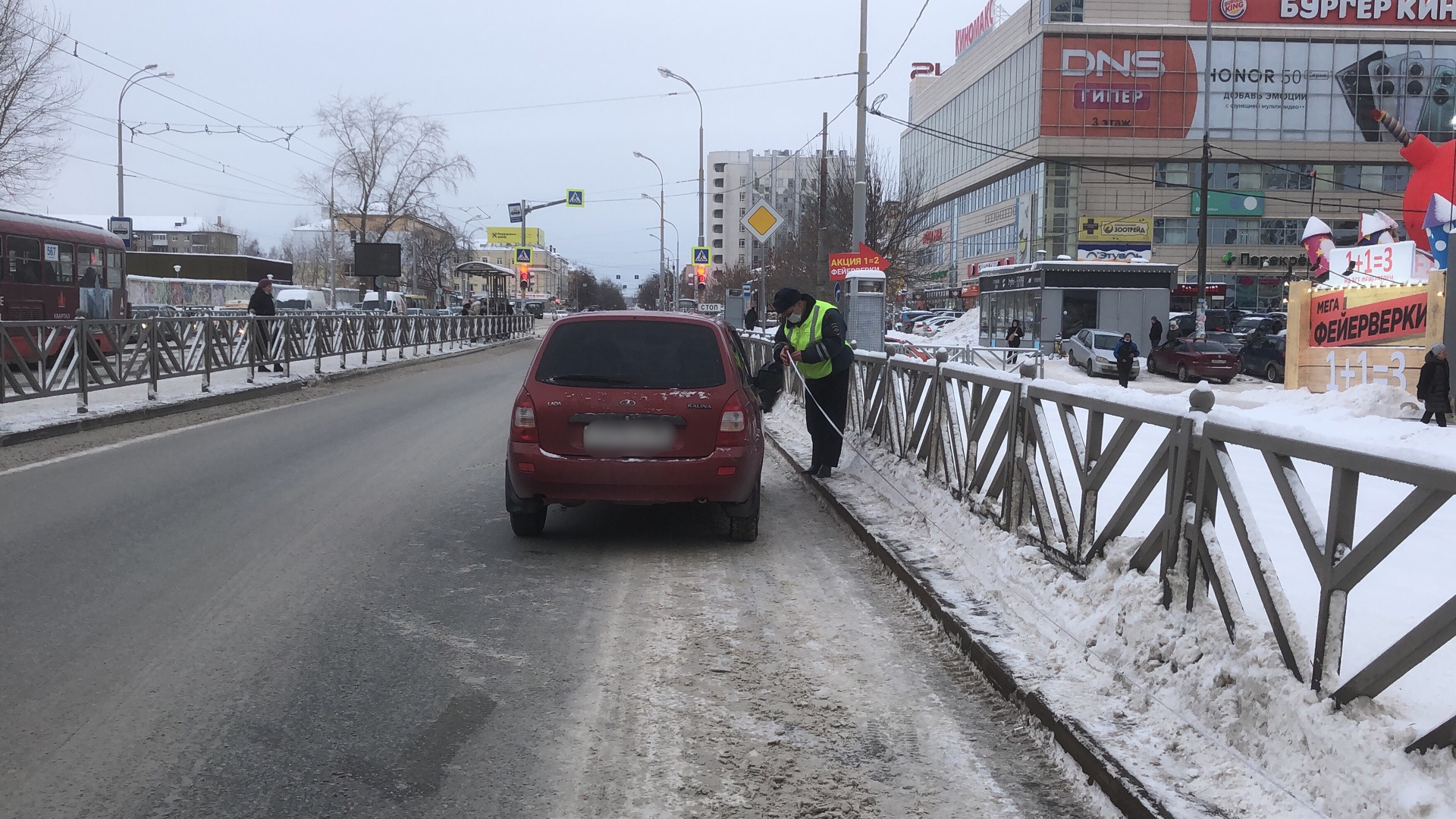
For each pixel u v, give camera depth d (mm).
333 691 4523
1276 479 3592
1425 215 25578
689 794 3625
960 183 88125
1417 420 18172
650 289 132125
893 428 9586
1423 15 71688
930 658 5055
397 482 9812
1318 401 20234
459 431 13734
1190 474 4184
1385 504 4383
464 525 8016
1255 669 3574
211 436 12648
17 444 11578
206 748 3918
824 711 4391
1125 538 4875
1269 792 3205
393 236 77688
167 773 3705
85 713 4219
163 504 8398
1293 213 72562
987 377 6715
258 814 3428
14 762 3760
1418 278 26234
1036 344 39094
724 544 7547
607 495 7051
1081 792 3645
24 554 6711
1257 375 35531
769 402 8875
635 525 8203
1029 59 72188
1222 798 3260
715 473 7039
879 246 48781
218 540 7258
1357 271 27656
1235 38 70688
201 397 15859
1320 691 3309
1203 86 70750
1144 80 70438
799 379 15469
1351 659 3537
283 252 120875
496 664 4902
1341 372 25188
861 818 3467
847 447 11000
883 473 9297
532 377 7223
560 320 7488
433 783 3672
